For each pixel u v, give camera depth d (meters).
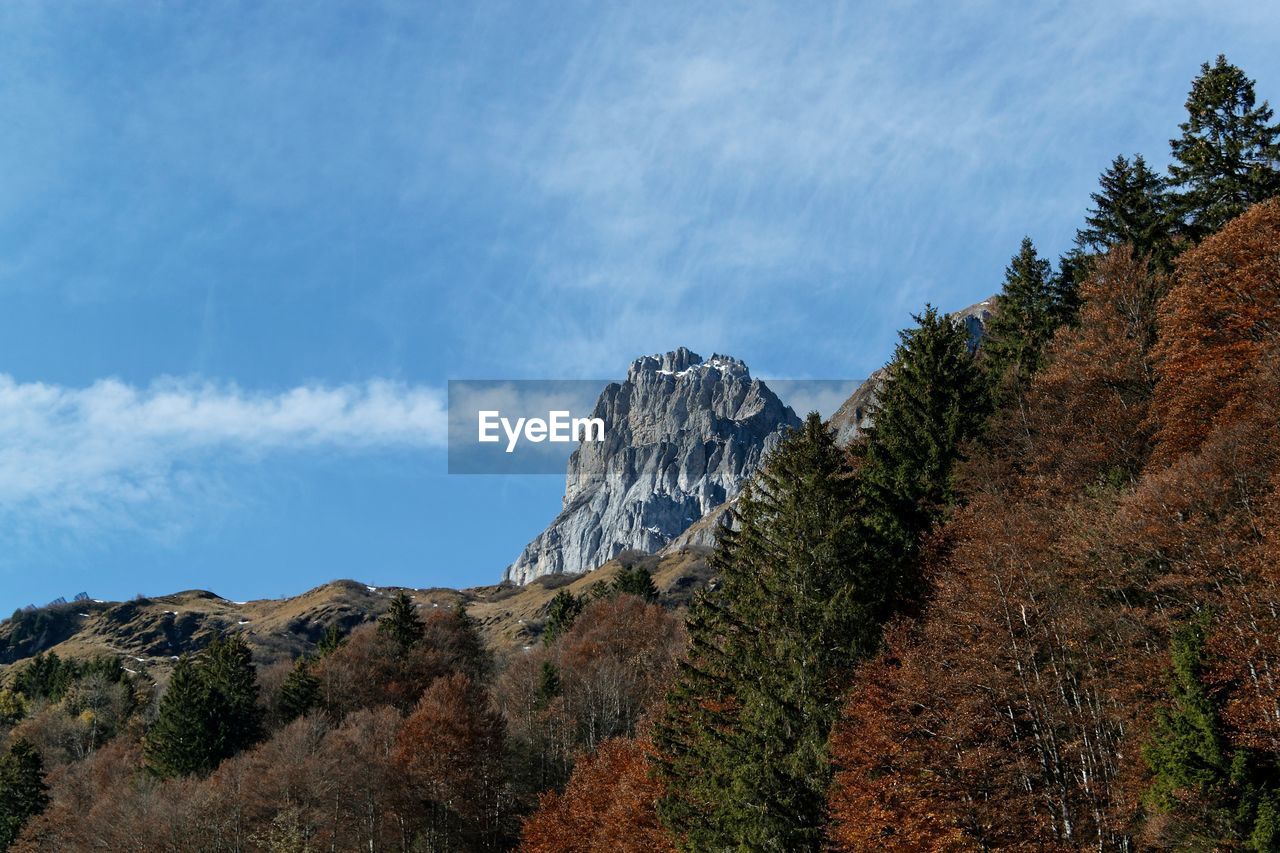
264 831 87.69
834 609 49.12
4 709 162.12
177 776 105.88
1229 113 71.00
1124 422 58.12
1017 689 40.41
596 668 110.50
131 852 88.81
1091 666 41.31
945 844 38.16
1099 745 40.03
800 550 52.12
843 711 45.62
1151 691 39.50
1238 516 41.34
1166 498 43.12
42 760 126.44
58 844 97.56
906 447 64.06
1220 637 37.34
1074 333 69.25
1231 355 52.97
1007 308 87.44
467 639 147.25
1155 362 61.59
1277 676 35.50
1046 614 42.28
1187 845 34.31
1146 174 80.62
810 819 45.41
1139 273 67.56
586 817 70.75
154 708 153.88
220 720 113.44
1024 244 90.00
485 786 93.81
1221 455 43.22
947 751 40.03
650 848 58.53
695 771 54.06
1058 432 60.50
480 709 101.06
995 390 71.75
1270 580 36.97
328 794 89.12
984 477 57.62
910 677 42.22
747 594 53.69
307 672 128.38
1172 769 35.38
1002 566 44.28
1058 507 51.97
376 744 99.75
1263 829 33.03
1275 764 34.81
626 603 132.50
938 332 68.75
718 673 54.88
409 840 89.56
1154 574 43.41
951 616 43.94
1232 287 54.56
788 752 47.44
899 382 68.56
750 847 45.75
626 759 71.94
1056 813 38.44
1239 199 69.31
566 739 102.19
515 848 85.69
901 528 58.00
